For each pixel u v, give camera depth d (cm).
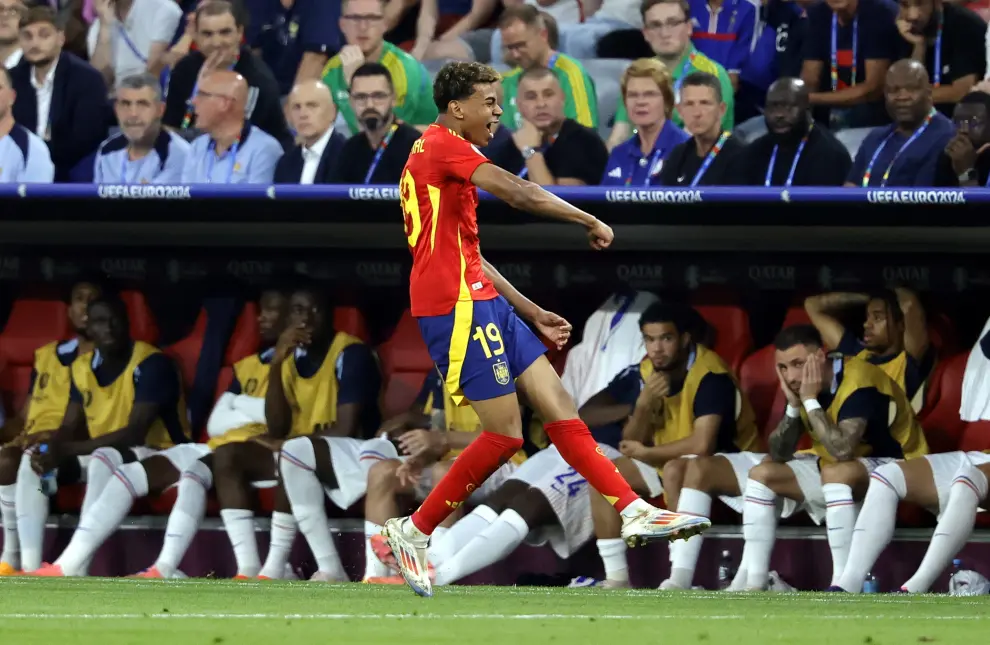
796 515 2722
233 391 3027
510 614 1440
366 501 2722
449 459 2742
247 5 3331
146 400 3022
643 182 2873
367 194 2731
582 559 2767
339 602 1650
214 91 3069
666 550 2744
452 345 1530
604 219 2784
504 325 1572
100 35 3416
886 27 2939
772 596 2081
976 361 2720
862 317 2802
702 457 2652
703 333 2820
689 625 1287
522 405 2869
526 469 2672
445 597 1823
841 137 2955
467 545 2603
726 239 2867
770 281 2923
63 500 3034
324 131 3003
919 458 2533
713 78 2822
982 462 2500
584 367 2878
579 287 3014
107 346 3047
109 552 3006
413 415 2877
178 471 2942
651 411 2752
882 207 2616
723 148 2822
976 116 2659
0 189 2827
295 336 2936
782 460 2598
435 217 1531
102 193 2803
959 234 2744
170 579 2605
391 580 2619
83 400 3073
